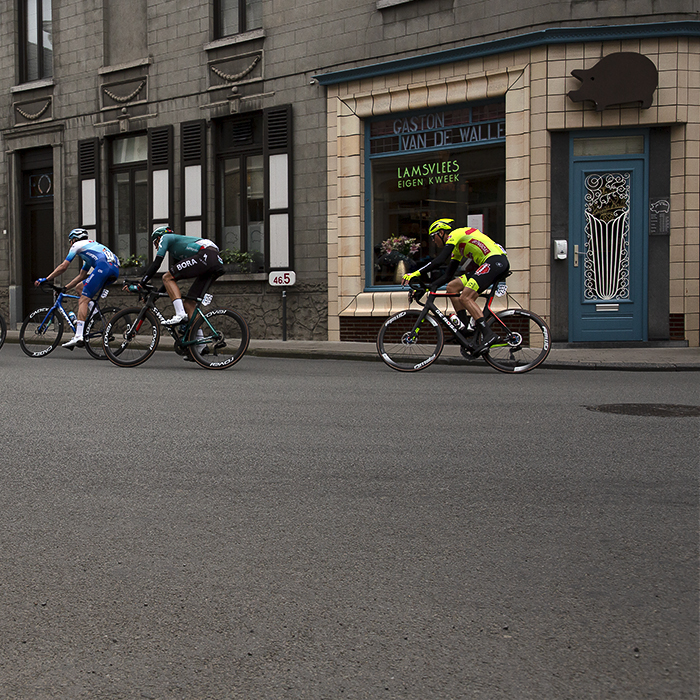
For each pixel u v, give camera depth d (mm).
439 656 2594
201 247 10703
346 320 15430
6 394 8039
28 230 20828
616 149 13273
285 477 4758
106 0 18953
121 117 18578
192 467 4996
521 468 4965
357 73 15117
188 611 2941
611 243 13305
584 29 12922
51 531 3814
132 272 18625
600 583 3184
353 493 4426
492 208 14102
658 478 4727
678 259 13125
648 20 12875
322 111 15680
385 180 15258
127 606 2986
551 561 3422
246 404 7438
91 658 2596
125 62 18641
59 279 19922
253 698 2348
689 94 12938
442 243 10727
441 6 14227
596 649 2639
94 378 9461
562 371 10570
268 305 16453
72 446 5582
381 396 7977
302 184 15945
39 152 20422
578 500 4289
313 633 2760
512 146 13539
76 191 19578
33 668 2533
